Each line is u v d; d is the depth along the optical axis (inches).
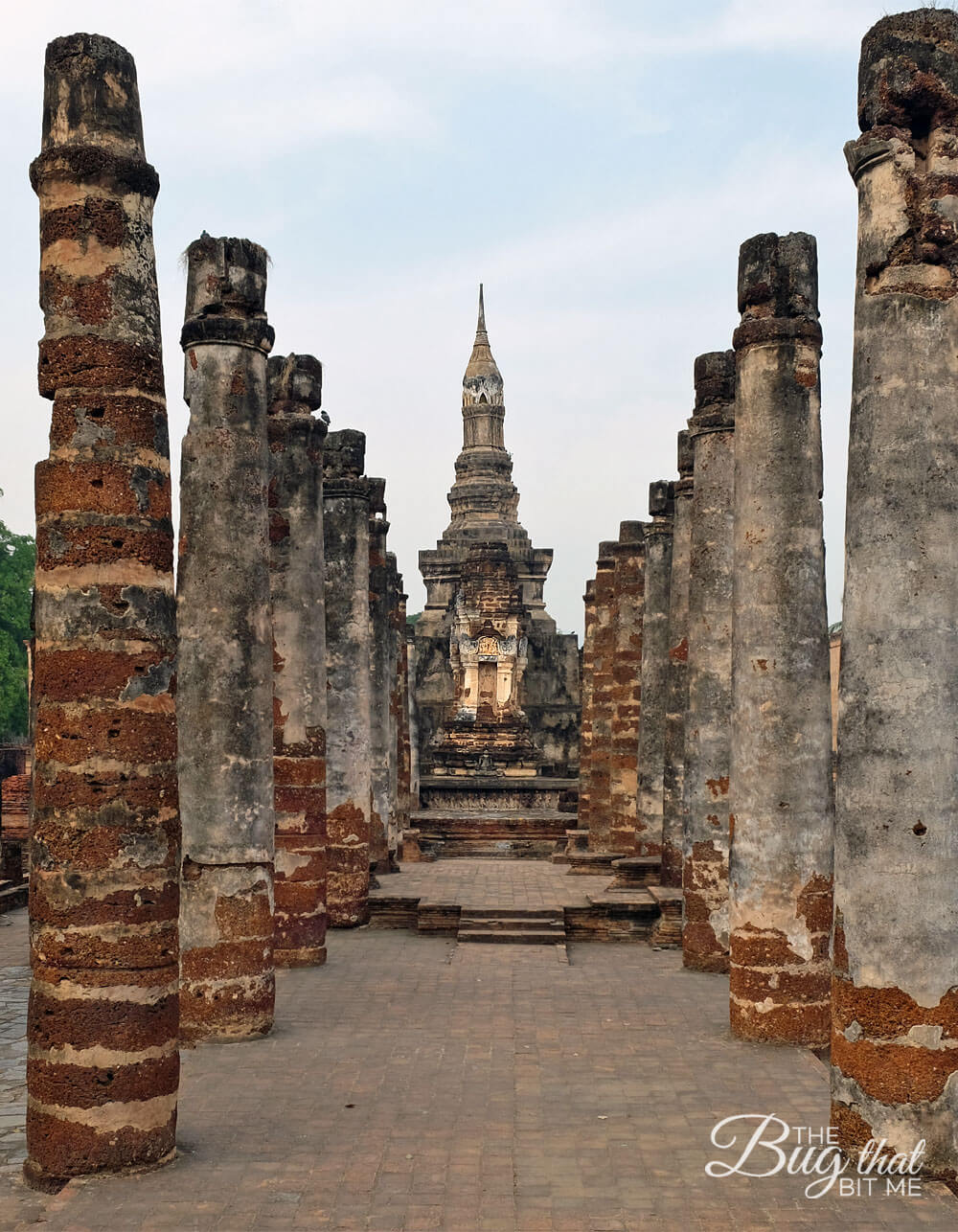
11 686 2301.9
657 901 971.9
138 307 472.1
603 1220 407.5
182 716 655.8
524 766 2368.4
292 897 846.5
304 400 861.8
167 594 472.1
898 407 465.1
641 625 1374.3
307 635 849.5
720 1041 637.9
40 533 466.6
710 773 831.7
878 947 452.4
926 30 474.3
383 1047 625.3
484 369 3058.6
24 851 1312.7
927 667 456.8
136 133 479.2
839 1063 463.5
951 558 461.7
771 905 635.5
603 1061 599.8
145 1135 447.8
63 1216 409.7
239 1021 641.0
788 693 641.6
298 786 849.5
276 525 852.0
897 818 453.4
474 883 1202.6
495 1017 692.7
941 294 466.9
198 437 668.7
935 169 472.4
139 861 453.7
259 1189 432.5
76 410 463.2
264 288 687.1
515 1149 473.1
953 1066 446.0
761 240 655.8
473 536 2878.9
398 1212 413.1
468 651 2461.9
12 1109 537.0
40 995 450.3
